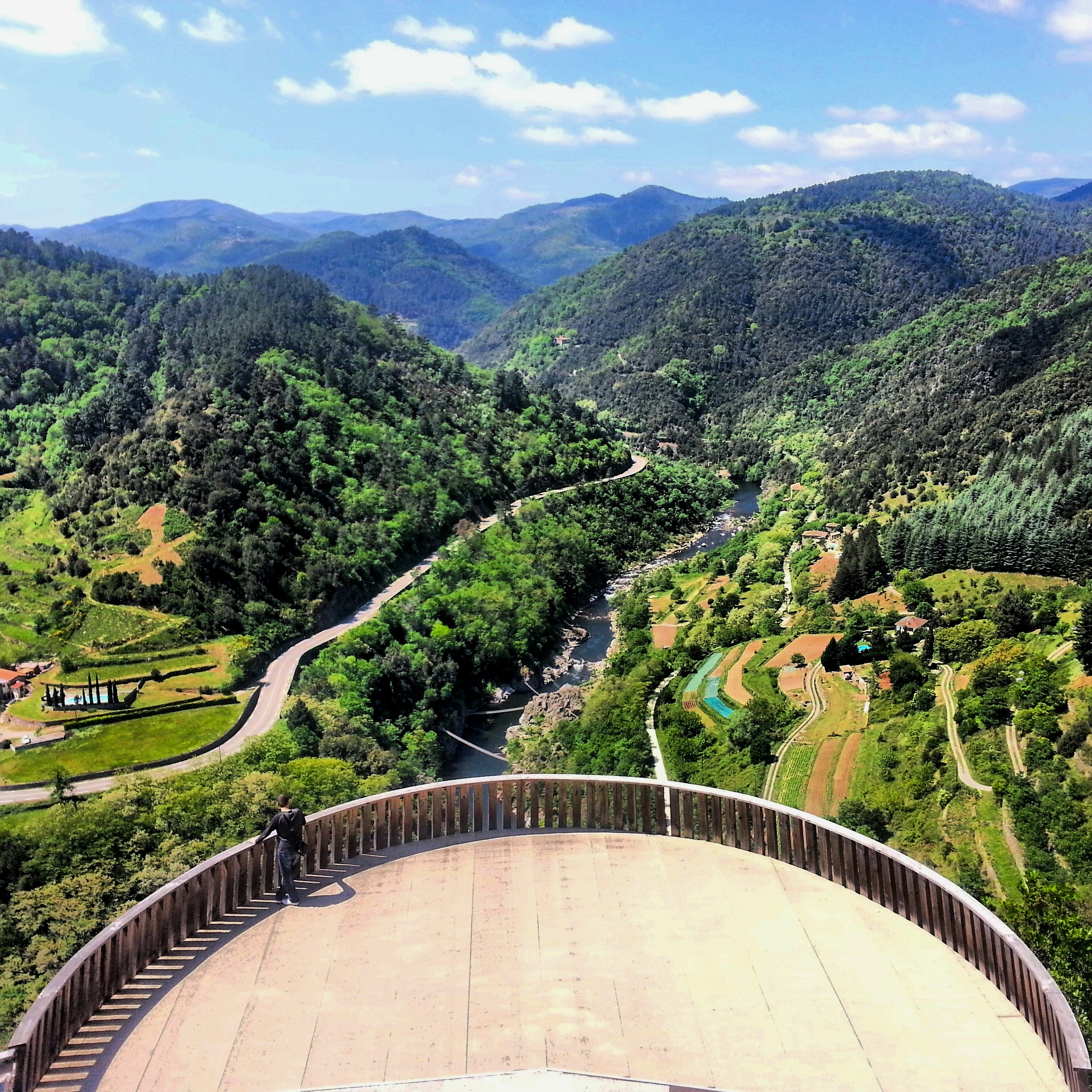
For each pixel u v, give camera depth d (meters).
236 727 113.69
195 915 18.06
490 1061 14.82
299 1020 15.76
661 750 112.50
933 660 116.38
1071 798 77.56
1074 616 114.25
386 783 95.94
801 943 17.55
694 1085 14.31
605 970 16.92
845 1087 14.23
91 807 87.62
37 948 68.81
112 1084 14.39
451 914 18.62
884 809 84.94
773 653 131.50
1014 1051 14.73
